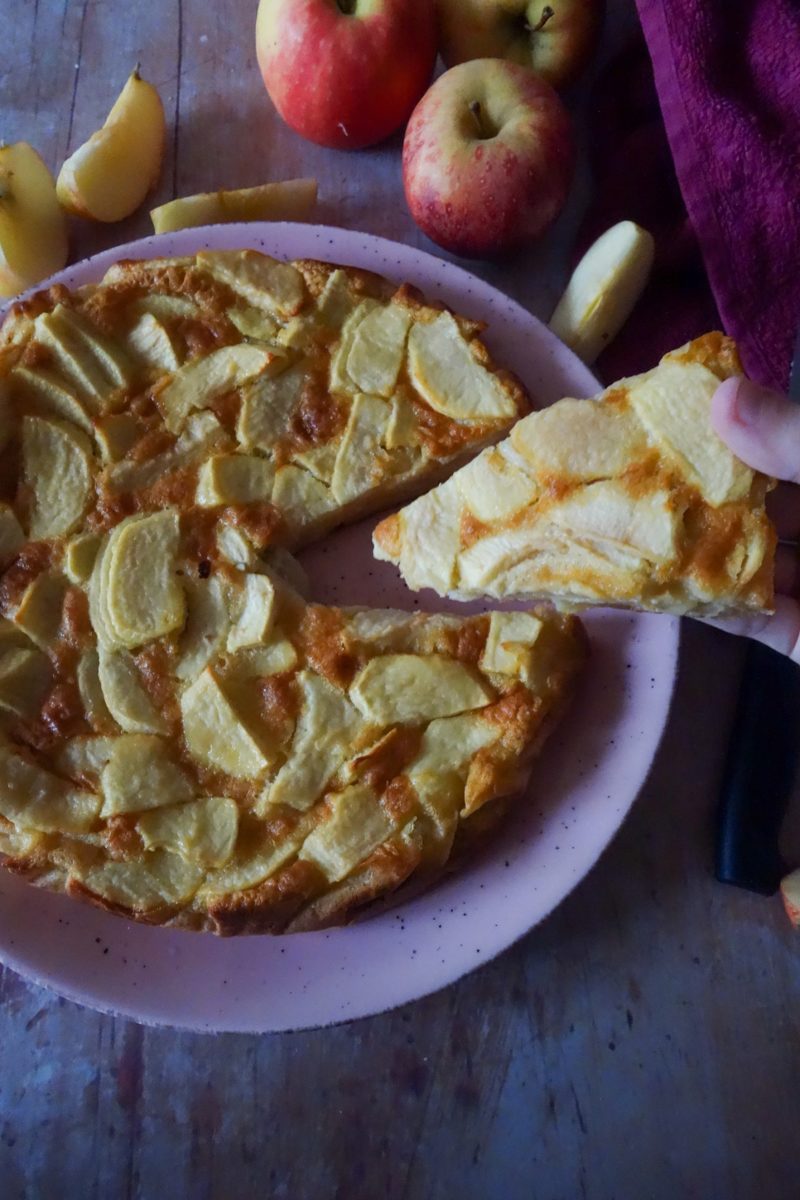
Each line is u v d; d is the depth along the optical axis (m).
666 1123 0.53
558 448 0.46
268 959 0.50
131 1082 0.54
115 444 0.52
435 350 0.53
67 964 0.50
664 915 0.54
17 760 0.50
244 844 0.50
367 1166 0.53
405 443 0.53
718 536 0.45
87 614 0.51
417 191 0.54
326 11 0.53
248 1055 0.54
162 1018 0.50
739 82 0.53
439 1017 0.54
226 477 0.52
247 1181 0.53
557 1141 0.53
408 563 0.48
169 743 0.50
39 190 0.57
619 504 0.45
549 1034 0.54
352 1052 0.54
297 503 0.53
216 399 0.53
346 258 0.55
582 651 0.51
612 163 0.57
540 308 0.58
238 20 0.61
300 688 0.51
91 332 0.53
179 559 0.52
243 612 0.51
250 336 0.54
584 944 0.54
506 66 0.53
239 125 0.60
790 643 0.50
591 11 0.55
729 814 0.53
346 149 0.59
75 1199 0.53
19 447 0.52
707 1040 0.53
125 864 0.49
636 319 0.56
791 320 0.53
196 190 0.59
